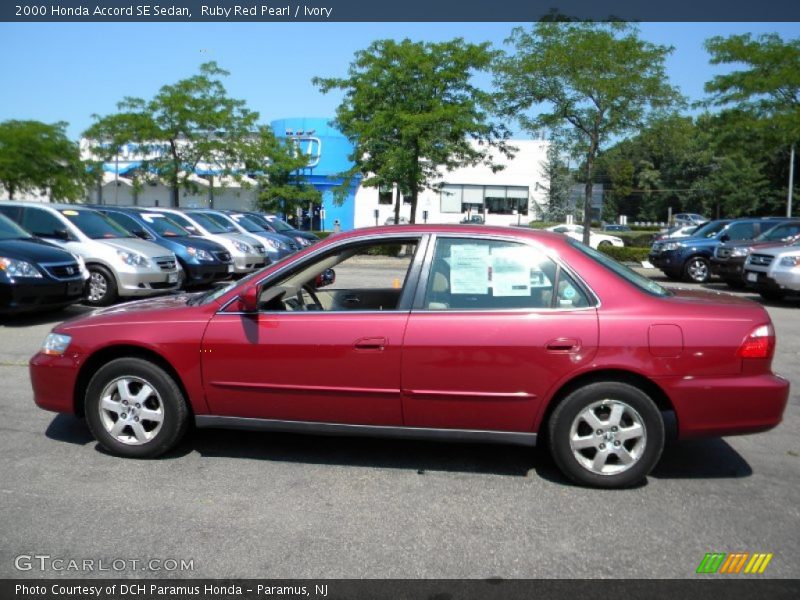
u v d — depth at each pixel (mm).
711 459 5258
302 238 22109
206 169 33094
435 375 4578
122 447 5051
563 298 4602
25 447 5293
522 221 45156
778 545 3891
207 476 4789
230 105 28047
